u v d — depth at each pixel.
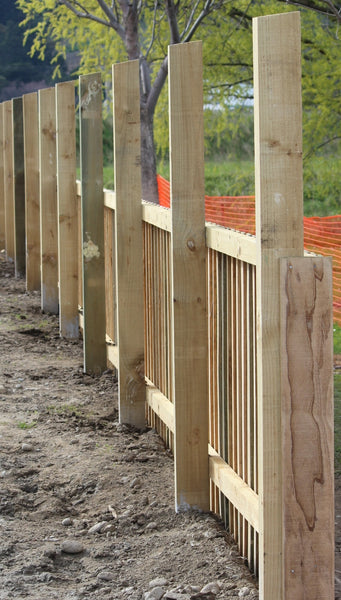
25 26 45.56
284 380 3.77
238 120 27.95
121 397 7.59
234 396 5.22
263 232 3.74
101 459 6.73
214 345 5.64
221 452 5.63
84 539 5.34
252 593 4.44
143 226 7.83
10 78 45.19
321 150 27.34
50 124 12.03
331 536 3.86
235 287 5.09
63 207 10.93
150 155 18.53
